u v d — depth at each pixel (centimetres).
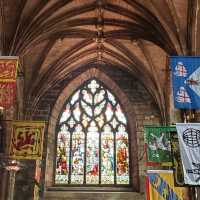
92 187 2647
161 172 1909
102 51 2833
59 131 2831
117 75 2950
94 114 2888
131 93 2880
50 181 2656
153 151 1800
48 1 2241
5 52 2155
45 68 2777
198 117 1897
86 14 2455
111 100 2931
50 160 2700
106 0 2336
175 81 1523
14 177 2409
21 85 2572
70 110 2905
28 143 1897
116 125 2847
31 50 2519
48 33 2444
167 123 2670
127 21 2477
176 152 1503
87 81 2994
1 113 2014
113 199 2575
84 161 2738
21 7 2161
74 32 2572
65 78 2934
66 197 2581
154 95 2797
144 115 2795
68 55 2758
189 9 2039
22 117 2667
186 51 2072
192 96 1493
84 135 2820
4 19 2162
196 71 1540
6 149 2041
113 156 2752
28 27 2245
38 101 2789
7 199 2247
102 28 2545
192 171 1341
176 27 2117
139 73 2816
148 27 2377
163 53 2617
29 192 2498
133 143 2767
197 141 1387
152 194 1866
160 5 2167
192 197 1950
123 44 2723
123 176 2686
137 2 2280
